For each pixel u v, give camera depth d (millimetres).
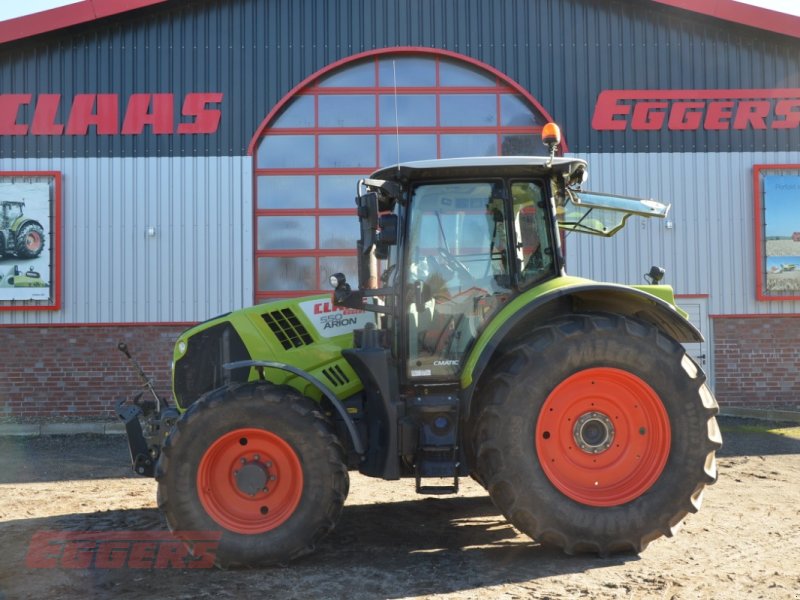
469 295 4777
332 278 4723
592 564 4242
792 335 11977
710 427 4441
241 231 11828
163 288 11734
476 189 4840
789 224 11977
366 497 6129
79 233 11719
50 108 11758
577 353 4367
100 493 6484
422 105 12164
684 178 12062
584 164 4750
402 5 12055
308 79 11930
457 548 4625
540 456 4344
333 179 12086
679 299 11961
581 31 12125
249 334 5000
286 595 3781
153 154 11820
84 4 11469
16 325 11609
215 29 11922
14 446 9305
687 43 12156
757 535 4836
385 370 4523
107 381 11648
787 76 12141
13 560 4441
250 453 4336
